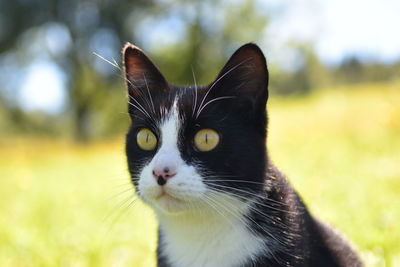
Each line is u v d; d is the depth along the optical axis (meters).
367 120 2.43
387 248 0.68
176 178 0.50
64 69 4.89
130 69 0.58
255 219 0.52
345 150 1.81
